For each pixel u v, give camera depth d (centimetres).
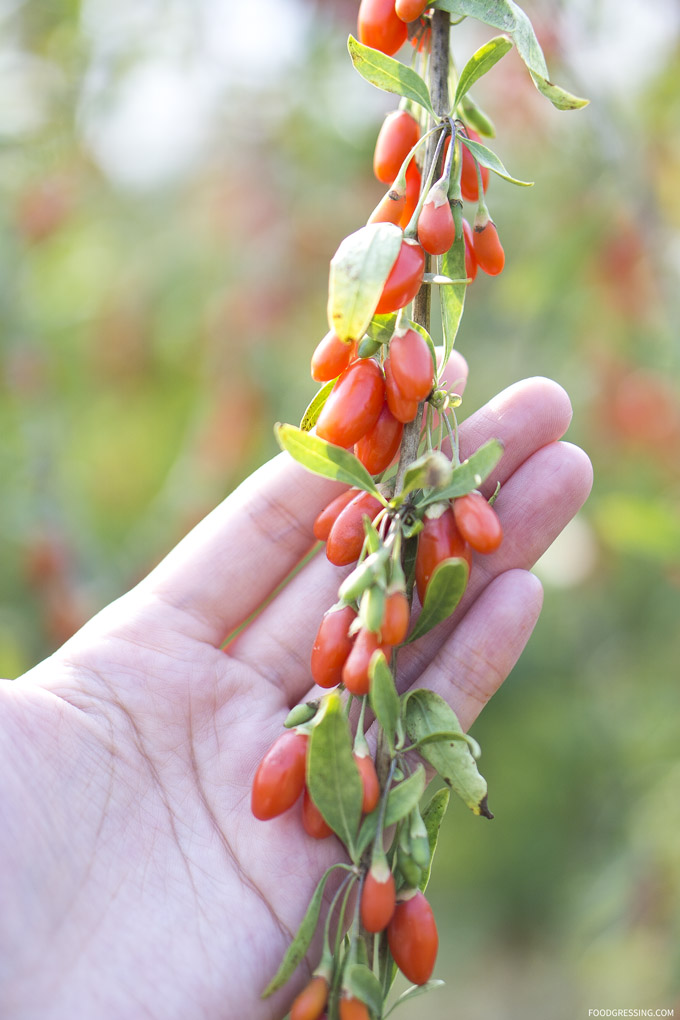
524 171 57
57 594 57
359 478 34
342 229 65
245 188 67
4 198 65
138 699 39
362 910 33
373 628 33
